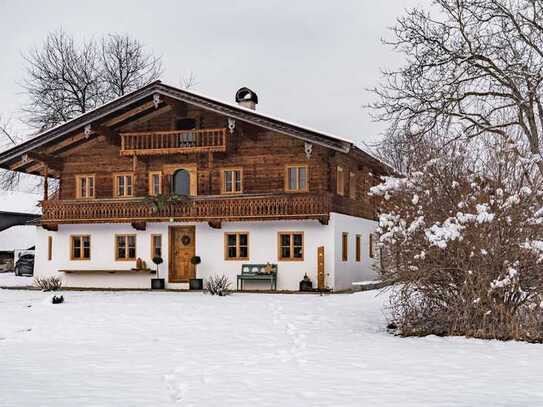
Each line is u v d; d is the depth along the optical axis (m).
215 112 25.80
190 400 7.59
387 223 13.09
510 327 12.23
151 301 20.67
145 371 9.48
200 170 27.28
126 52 44.16
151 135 27.14
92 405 7.35
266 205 25.30
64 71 41.84
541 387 8.20
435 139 17.56
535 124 20.11
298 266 25.30
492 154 12.85
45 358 10.68
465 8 20.61
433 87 20.47
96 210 27.41
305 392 7.99
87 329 14.31
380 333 13.62
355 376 8.96
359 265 28.45
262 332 13.81
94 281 27.78
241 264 25.95
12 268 47.19
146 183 27.95
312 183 25.80
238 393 7.96
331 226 25.05
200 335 13.41
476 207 11.99
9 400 7.59
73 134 27.84
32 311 17.62
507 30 20.58
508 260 12.16
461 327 12.68
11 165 28.64
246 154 26.70
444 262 12.58
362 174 30.12
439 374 9.05
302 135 24.55
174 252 27.22
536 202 12.37
